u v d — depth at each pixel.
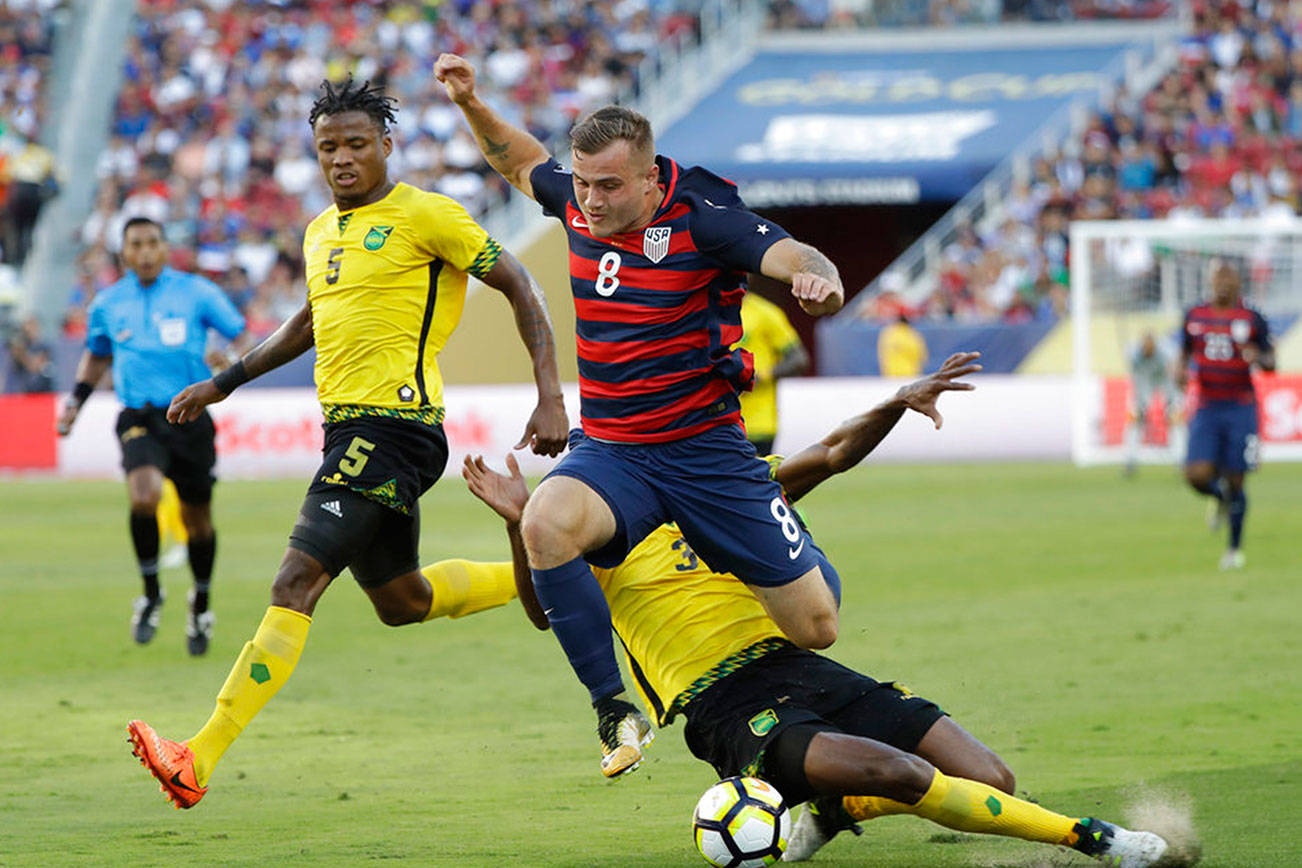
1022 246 106.31
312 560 21.36
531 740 26.00
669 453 18.28
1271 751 23.73
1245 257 91.25
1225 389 47.56
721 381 18.31
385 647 36.06
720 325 18.25
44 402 92.12
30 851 18.92
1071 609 38.91
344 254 22.36
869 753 16.31
